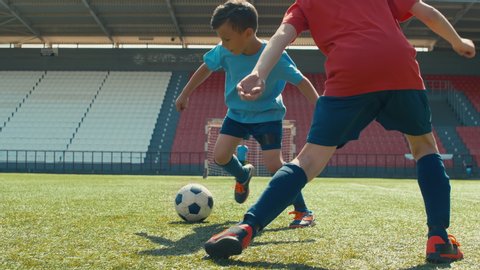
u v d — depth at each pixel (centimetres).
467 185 1253
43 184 992
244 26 267
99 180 1265
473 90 2630
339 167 2097
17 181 1140
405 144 2231
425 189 231
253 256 229
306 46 2778
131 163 2098
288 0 2194
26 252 237
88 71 2761
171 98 2559
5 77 2714
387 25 220
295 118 2423
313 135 219
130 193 718
